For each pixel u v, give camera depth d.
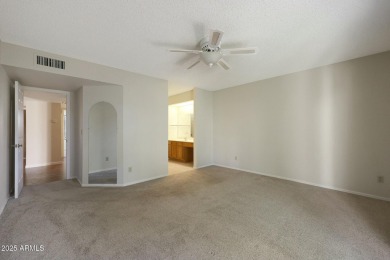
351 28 2.14
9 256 1.58
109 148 3.93
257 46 2.58
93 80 3.16
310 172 3.61
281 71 3.72
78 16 1.89
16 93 2.82
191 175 4.31
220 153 5.32
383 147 2.85
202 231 1.99
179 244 1.77
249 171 4.63
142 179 3.84
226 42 2.45
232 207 2.58
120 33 2.22
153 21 1.98
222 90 5.23
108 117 3.97
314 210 2.48
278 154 4.07
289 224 2.13
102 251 1.66
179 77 4.06
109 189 3.33
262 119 4.34
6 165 2.71
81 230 1.98
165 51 2.71
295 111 3.79
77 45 2.52
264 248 1.71
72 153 4.11
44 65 2.66
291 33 2.24
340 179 3.26
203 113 5.23
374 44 2.56
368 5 1.74
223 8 1.77
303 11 1.82
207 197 2.96
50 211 2.42
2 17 1.89
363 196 2.97
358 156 3.07
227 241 1.82
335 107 3.29
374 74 2.90
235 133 4.93
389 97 2.79
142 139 3.84
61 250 1.66
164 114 4.22
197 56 2.87
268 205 2.65
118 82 3.46
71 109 4.10
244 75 3.96
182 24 2.04
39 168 5.02
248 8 1.77
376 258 1.58
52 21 1.97
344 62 3.18
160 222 2.17
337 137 3.28
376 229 2.02
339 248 1.71
